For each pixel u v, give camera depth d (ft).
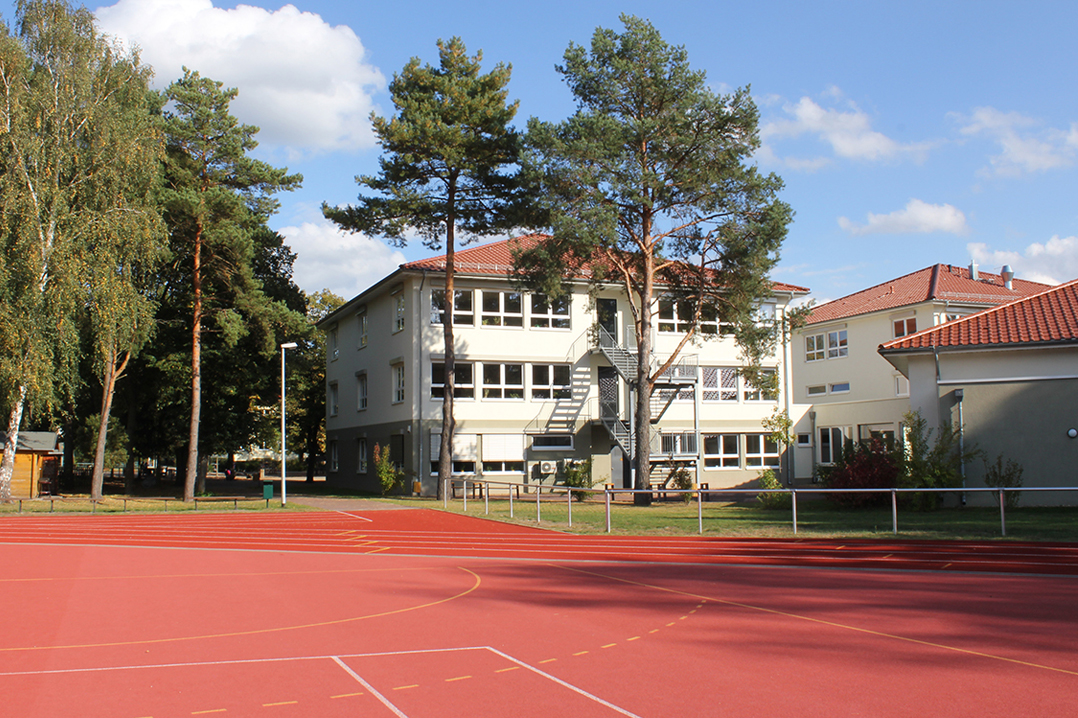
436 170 109.29
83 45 102.17
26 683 23.76
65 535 72.90
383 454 124.57
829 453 132.36
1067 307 88.79
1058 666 24.84
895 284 172.14
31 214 94.12
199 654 27.32
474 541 64.44
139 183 103.91
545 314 130.82
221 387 139.44
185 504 107.86
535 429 127.75
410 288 124.47
